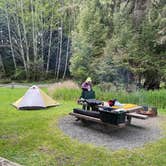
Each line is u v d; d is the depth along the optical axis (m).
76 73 15.03
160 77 12.21
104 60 13.11
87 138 4.83
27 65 23.23
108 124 5.03
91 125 5.74
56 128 5.44
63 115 6.77
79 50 15.09
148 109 7.09
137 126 5.81
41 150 4.24
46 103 8.09
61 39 23.33
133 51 12.42
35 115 6.78
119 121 4.96
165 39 11.16
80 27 16.36
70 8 19.55
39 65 23.20
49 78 23.77
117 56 12.54
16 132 5.16
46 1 23.09
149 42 12.30
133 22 12.51
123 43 12.88
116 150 4.24
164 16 11.43
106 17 14.95
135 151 4.20
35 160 3.86
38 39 23.62
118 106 5.65
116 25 13.59
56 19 23.28
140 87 12.21
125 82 12.53
